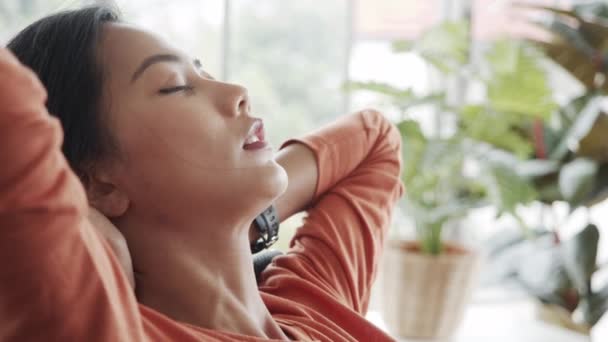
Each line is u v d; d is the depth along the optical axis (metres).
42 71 0.96
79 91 0.95
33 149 0.65
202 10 2.99
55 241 0.67
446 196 3.12
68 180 0.68
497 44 2.93
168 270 0.98
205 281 0.98
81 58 0.96
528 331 3.23
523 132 3.17
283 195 1.26
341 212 1.31
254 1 3.19
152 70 0.97
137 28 1.00
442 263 2.93
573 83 3.65
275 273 1.22
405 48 3.04
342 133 1.39
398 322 3.02
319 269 1.23
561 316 3.23
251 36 3.22
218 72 3.05
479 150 3.04
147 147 0.95
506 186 2.90
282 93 3.31
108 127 0.95
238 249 1.00
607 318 3.44
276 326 1.05
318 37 3.31
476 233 3.72
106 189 0.97
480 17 3.53
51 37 0.97
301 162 1.31
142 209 0.97
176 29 2.96
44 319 0.69
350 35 3.33
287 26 3.26
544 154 3.17
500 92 2.90
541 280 3.09
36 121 0.66
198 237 0.98
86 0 1.06
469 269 2.99
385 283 3.03
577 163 3.05
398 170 1.46
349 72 3.36
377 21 3.37
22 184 0.65
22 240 0.66
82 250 0.70
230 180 0.96
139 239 0.98
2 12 2.55
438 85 3.50
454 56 3.04
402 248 3.11
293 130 3.35
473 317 3.38
